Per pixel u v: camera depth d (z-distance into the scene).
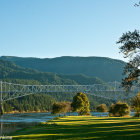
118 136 26.22
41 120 91.69
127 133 28.47
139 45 28.33
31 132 32.78
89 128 34.91
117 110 87.38
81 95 99.00
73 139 24.59
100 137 25.69
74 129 33.91
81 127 36.59
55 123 45.44
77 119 58.97
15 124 70.62
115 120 53.03
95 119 58.12
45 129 35.47
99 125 39.53
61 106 99.75
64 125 41.03
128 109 87.69
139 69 28.88
